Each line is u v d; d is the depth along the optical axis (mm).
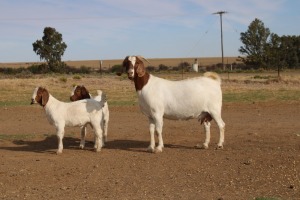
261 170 11219
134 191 9781
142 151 14086
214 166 11742
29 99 32781
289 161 11922
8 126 20406
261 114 23297
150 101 13617
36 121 21953
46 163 12594
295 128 18219
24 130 19219
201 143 15203
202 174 11055
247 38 91938
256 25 91875
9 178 11070
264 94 32750
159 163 12234
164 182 10445
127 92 36812
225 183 10281
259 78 53938
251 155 12789
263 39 91438
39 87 13750
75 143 15961
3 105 28766
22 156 13672
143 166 11953
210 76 14055
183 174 11102
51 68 84938
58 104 13805
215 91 13734
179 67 98750
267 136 16312
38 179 10977
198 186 10086
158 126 13719
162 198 9227
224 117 22406
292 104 27141
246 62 91625
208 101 13656
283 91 34875
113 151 14164
